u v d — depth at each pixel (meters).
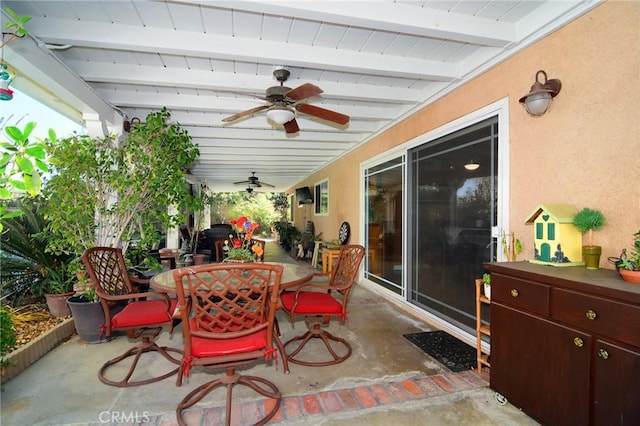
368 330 3.31
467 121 2.96
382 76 3.11
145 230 3.58
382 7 2.03
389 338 3.09
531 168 2.31
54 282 3.31
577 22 1.99
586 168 1.94
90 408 1.98
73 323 3.15
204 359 1.77
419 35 2.21
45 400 2.06
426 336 3.14
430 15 2.12
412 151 3.96
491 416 1.90
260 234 16.83
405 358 2.65
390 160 4.50
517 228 2.43
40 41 2.20
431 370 2.45
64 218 3.06
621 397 1.37
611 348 1.40
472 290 2.96
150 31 2.29
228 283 1.86
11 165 1.53
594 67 1.90
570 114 2.04
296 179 10.52
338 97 3.38
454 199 3.20
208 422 1.84
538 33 2.19
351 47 2.61
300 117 4.26
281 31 2.36
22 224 3.36
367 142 5.21
